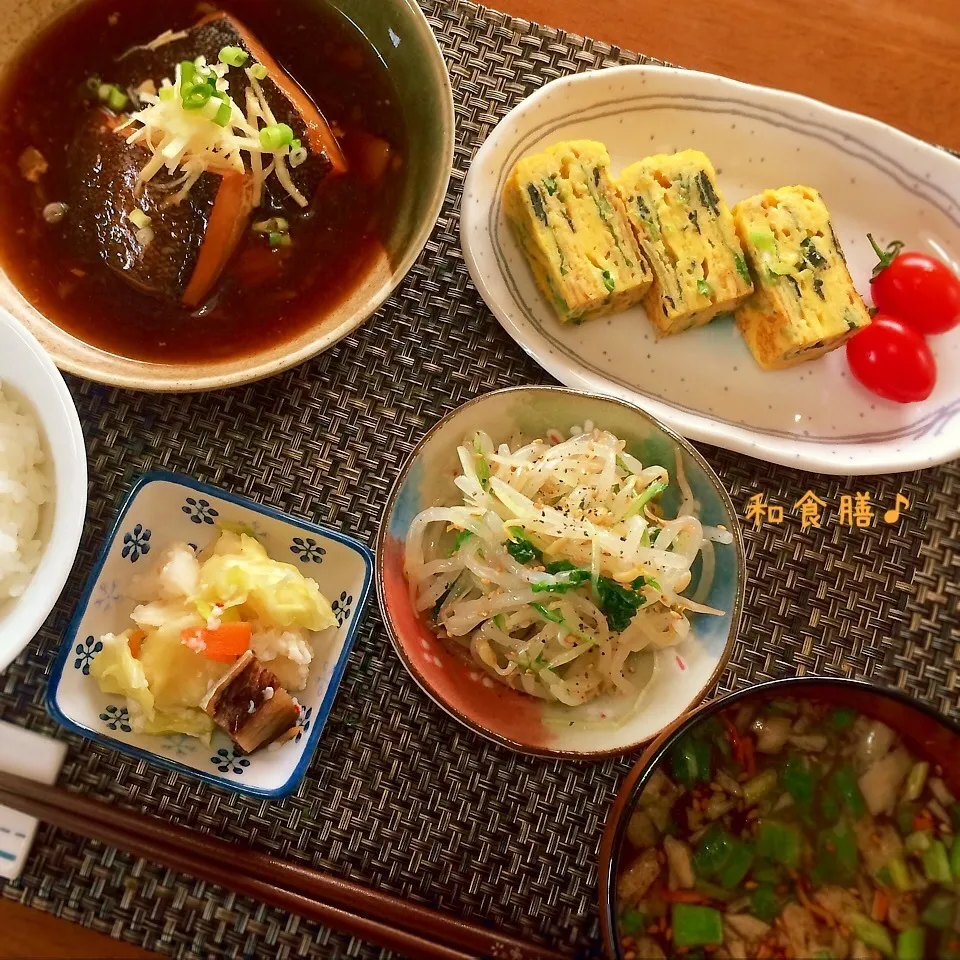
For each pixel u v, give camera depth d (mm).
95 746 376
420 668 349
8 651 326
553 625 371
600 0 433
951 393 419
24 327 345
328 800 376
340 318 377
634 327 416
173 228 372
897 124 436
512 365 403
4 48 382
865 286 424
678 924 341
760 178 426
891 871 349
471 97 415
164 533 375
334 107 400
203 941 372
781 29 437
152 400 391
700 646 367
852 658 397
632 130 418
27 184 386
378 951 373
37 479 350
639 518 372
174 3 396
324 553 375
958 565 406
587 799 380
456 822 377
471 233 395
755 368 418
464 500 385
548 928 373
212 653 354
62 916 371
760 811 352
